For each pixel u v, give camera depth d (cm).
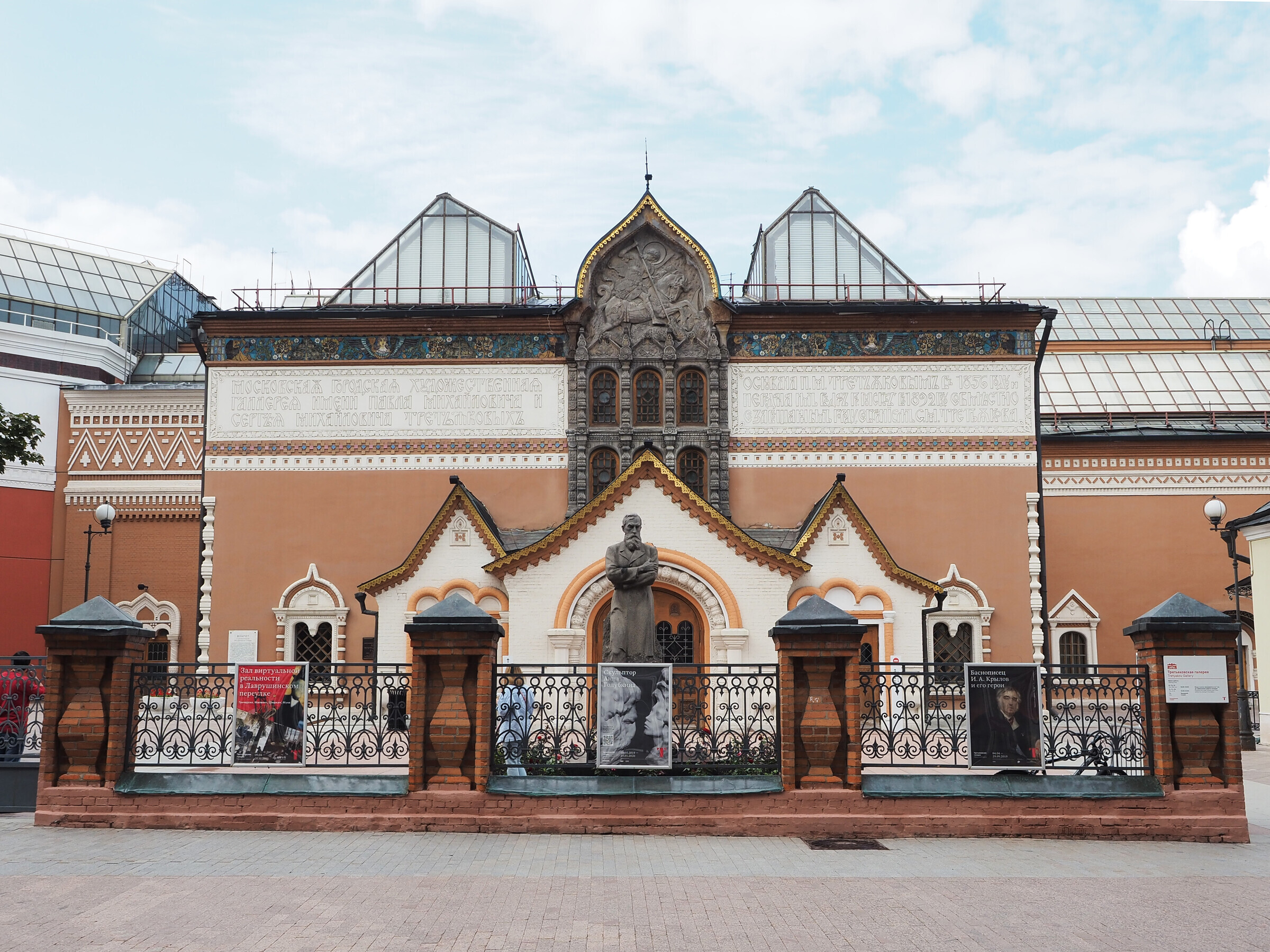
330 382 3138
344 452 3112
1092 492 3962
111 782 1403
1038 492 3067
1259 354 4953
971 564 3042
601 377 3161
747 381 3119
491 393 3134
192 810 1387
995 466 3080
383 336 3156
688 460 3117
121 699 1425
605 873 1160
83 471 4159
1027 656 3011
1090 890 1111
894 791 1388
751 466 3088
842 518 2752
